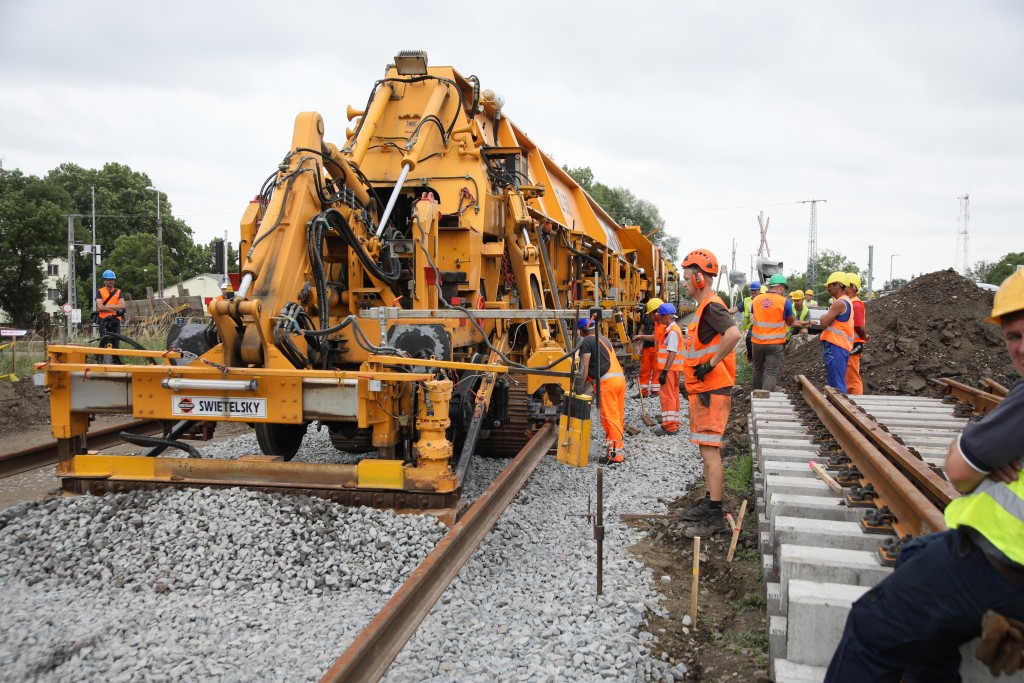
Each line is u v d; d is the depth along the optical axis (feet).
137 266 250.78
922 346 40.93
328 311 19.04
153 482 17.30
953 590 7.59
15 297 168.04
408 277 21.34
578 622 13.82
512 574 16.22
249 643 12.20
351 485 16.93
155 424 32.60
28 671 11.17
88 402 17.54
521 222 28.50
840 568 11.34
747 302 51.60
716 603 15.42
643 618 14.33
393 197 21.31
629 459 28.14
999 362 39.68
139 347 19.15
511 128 34.35
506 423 26.58
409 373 17.03
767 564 14.34
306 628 12.84
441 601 14.29
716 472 18.81
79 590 14.39
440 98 24.86
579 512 20.84
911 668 8.33
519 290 28.99
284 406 16.80
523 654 12.53
